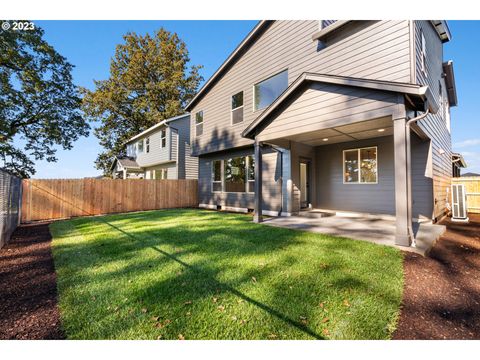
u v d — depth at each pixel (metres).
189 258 4.04
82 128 19.86
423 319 2.34
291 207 8.93
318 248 4.48
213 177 13.22
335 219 8.02
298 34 8.55
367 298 2.66
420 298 2.72
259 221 7.53
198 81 29.12
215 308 2.48
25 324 2.27
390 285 2.97
